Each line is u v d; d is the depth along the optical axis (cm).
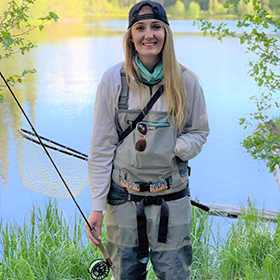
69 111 1066
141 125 210
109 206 226
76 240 350
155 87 210
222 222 432
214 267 309
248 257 312
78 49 2464
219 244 364
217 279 299
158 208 217
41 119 980
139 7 205
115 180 221
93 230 224
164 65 207
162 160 211
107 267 235
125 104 211
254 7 337
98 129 216
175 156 216
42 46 2581
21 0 333
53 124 938
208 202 533
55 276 294
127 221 221
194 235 358
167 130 211
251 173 638
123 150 215
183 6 5459
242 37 345
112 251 231
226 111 1034
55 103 1157
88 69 1803
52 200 506
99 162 219
